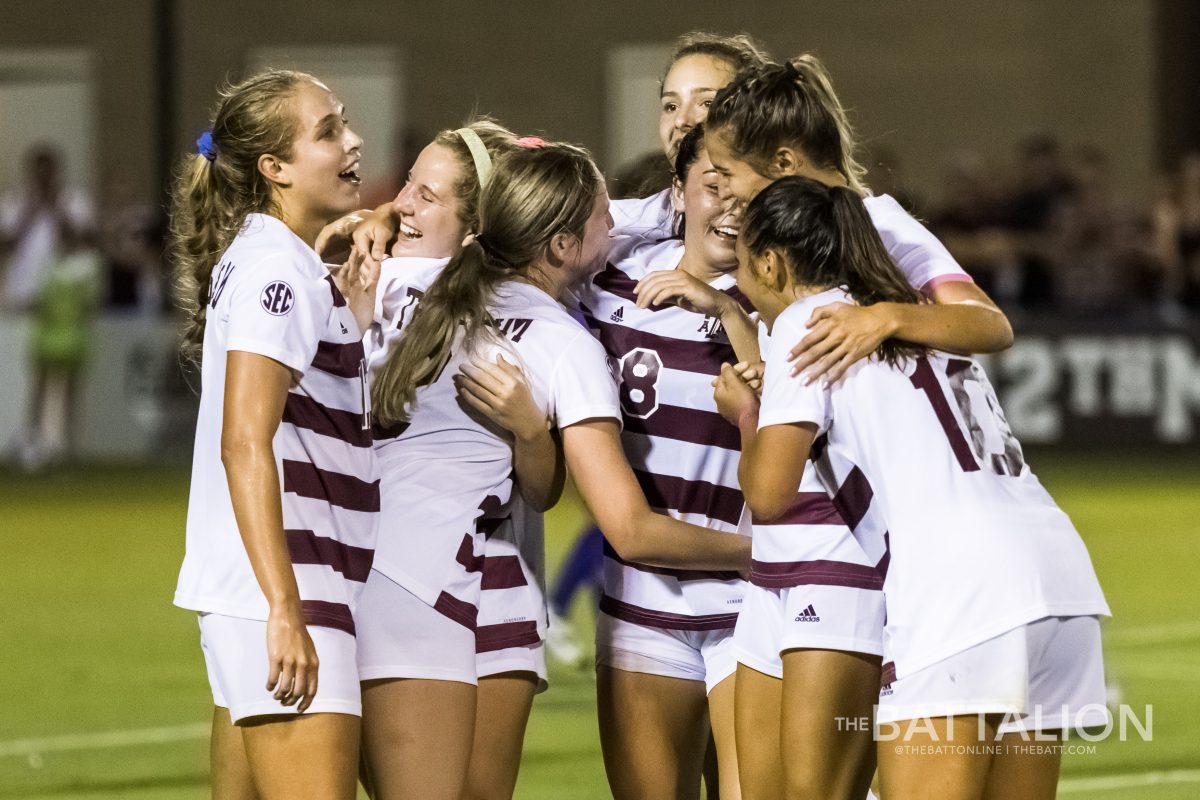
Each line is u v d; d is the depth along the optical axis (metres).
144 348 55.62
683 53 14.22
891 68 73.38
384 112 75.69
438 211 13.23
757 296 11.73
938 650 10.59
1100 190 56.81
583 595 32.06
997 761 11.05
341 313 11.17
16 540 38.88
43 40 75.69
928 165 73.44
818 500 11.79
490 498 12.21
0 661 25.11
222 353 10.98
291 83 11.52
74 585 32.56
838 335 10.91
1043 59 72.69
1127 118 72.19
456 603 11.90
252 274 10.77
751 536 12.79
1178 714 20.80
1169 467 51.91
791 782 11.79
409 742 11.66
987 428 11.21
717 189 12.89
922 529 10.78
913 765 10.68
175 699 22.38
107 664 24.83
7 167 76.19
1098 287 53.56
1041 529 10.93
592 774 18.19
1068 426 53.16
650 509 12.90
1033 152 56.03
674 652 13.23
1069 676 10.95
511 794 12.60
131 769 18.58
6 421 56.25
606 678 13.45
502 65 74.94
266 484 10.46
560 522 41.62
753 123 11.96
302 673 10.35
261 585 10.37
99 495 47.75
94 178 75.69
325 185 11.52
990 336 11.23
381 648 11.66
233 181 11.48
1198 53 72.31
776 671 12.12
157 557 36.16
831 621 11.65
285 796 10.64
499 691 12.38
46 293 54.44
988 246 53.69
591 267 13.12
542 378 12.10
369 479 11.38
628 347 13.23
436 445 12.17
